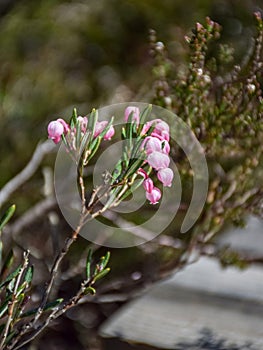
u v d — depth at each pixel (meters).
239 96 0.49
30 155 0.78
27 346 0.53
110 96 0.89
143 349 0.46
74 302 0.42
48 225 0.66
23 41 1.04
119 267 0.65
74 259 0.65
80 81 1.00
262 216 0.52
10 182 0.61
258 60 0.49
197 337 0.46
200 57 0.49
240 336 0.46
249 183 0.53
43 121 0.86
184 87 0.49
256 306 0.49
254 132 0.49
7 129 0.83
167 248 0.58
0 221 0.43
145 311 0.49
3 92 0.90
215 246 0.55
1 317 0.42
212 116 0.49
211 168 0.55
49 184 0.61
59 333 0.68
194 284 0.52
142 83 0.85
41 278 0.60
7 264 0.44
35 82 0.94
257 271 0.54
